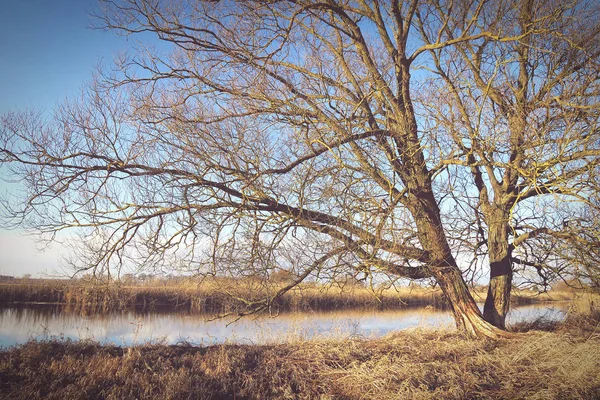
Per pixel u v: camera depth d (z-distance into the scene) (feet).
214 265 30.55
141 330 47.60
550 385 22.94
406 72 36.73
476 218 40.50
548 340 29.04
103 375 23.53
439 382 24.16
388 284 33.55
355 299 55.01
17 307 66.54
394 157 32.96
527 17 34.96
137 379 23.25
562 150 30.01
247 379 24.66
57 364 24.57
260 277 31.24
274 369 26.48
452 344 31.42
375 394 22.99
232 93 33.76
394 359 28.04
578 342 29.68
